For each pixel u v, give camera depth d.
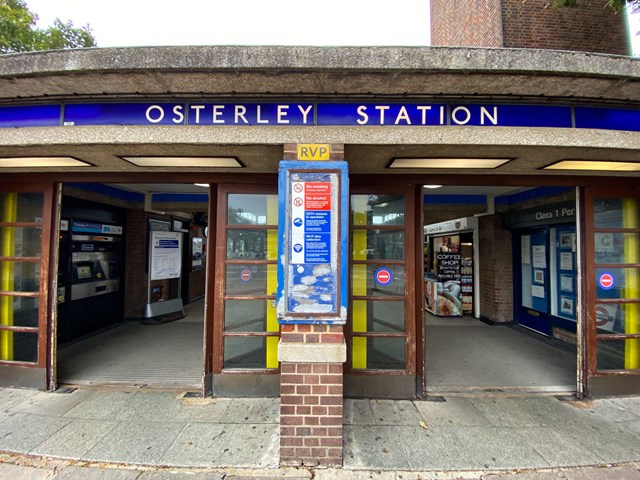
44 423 3.22
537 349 5.61
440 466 2.69
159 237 7.74
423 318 3.90
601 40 7.58
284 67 2.59
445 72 2.65
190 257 9.83
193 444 2.92
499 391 4.01
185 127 2.92
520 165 3.57
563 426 3.27
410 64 2.61
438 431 3.15
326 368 2.73
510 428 3.22
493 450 2.88
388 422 3.30
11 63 2.68
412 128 2.92
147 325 7.05
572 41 7.48
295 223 2.72
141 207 7.31
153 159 3.39
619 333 4.02
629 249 4.10
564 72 2.67
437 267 8.55
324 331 2.71
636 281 4.09
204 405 3.60
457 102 3.00
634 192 4.03
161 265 7.77
